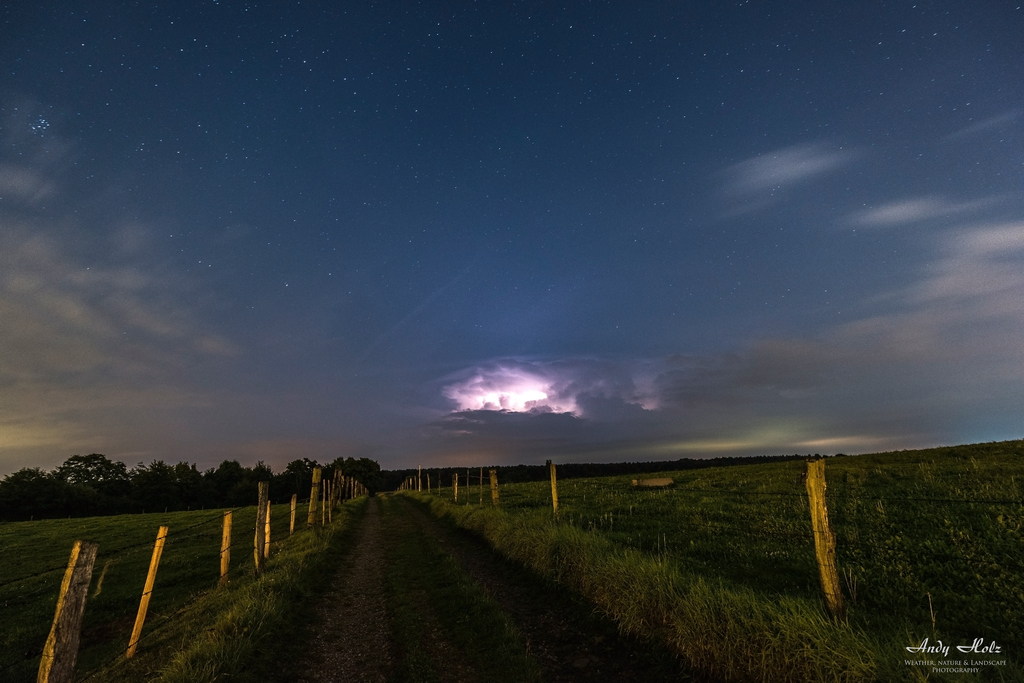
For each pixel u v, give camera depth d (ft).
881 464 76.18
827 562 17.81
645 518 48.75
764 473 85.56
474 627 25.55
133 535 79.30
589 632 24.43
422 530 65.62
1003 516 33.09
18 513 214.69
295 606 30.58
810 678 15.35
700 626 19.20
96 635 31.45
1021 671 14.16
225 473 334.24
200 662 20.06
